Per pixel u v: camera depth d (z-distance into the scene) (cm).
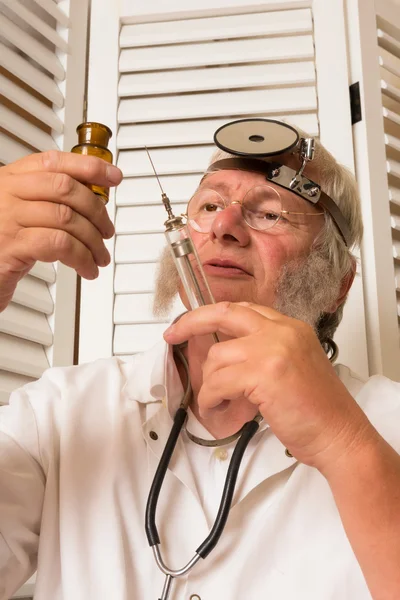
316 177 109
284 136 102
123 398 102
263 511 89
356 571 82
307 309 101
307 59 146
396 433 95
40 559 87
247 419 91
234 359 64
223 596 81
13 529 86
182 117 142
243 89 146
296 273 100
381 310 135
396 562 61
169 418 96
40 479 92
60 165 65
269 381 62
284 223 101
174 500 89
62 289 132
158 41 147
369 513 62
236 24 146
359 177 142
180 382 98
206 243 98
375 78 147
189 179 141
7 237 65
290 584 82
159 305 110
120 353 133
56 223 64
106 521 88
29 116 139
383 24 156
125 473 92
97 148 71
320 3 148
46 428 95
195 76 145
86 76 151
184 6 148
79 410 98
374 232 139
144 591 84
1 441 90
